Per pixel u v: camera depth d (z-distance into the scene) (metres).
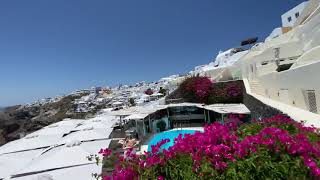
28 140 17.72
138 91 115.75
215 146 3.46
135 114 22.95
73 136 17.38
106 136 17.25
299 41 17.34
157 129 25.95
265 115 12.91
